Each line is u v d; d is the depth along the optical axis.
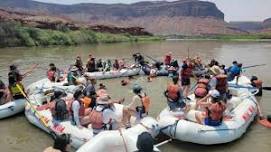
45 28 58.34
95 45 51.69
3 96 10.06
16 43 42.47
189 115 8.20
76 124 7.80
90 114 7.59
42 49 38.91
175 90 8.63
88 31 59.59
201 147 7.83
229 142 8.03
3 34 41.22
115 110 7.96
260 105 11.61
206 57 31.77
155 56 32.47
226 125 7.97
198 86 9.23
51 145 7.99
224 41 82.38
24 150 7.71
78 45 51.03
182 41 80.19
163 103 11.73
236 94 10.66
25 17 64.75
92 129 7.48
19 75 10.35
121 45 53.44
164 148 7.76
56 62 24.78
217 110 7.77
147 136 3.61
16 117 9.93
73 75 13.49
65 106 8.16
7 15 65.25
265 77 17.83
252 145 7.96
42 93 10.71
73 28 64.62
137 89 7.96
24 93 9.96
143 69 17.73
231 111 8.92
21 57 28.47
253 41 82.50
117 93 13.47
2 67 21.55
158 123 8.00
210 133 7.68
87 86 10.35
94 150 6.16
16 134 8.65
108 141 6.41
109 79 16.58
